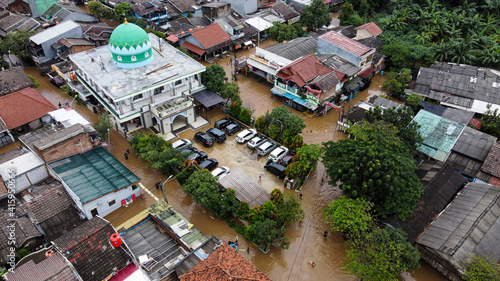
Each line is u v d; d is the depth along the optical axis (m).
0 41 77.06
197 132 59.97
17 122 58.38
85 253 37.16
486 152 52.41
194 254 38.03
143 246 40.34
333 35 77.31
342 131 62.72
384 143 48.16
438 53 79.62
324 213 43.84
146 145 54.09
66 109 58.50
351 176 42.41
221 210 45.28
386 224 42.94
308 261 42.72
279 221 43.62
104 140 56.50
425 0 95.44
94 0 105.62
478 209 43.59
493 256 39.62
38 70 78.50
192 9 100.25
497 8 93.00
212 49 81.81
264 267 41.97
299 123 56.84
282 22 95.25
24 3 97.31
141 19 90.75
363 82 74.62
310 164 50.91
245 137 59.41
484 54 77.25
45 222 42.84
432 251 40.19
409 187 43.69
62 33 77.75
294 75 66.56
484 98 64.94
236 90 64.62
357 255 38.94
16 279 34.12
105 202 45.38
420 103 64.88
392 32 88.31
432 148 53.75
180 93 63.22
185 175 50.03
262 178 53.25
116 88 56.34
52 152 48.41
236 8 100.38
